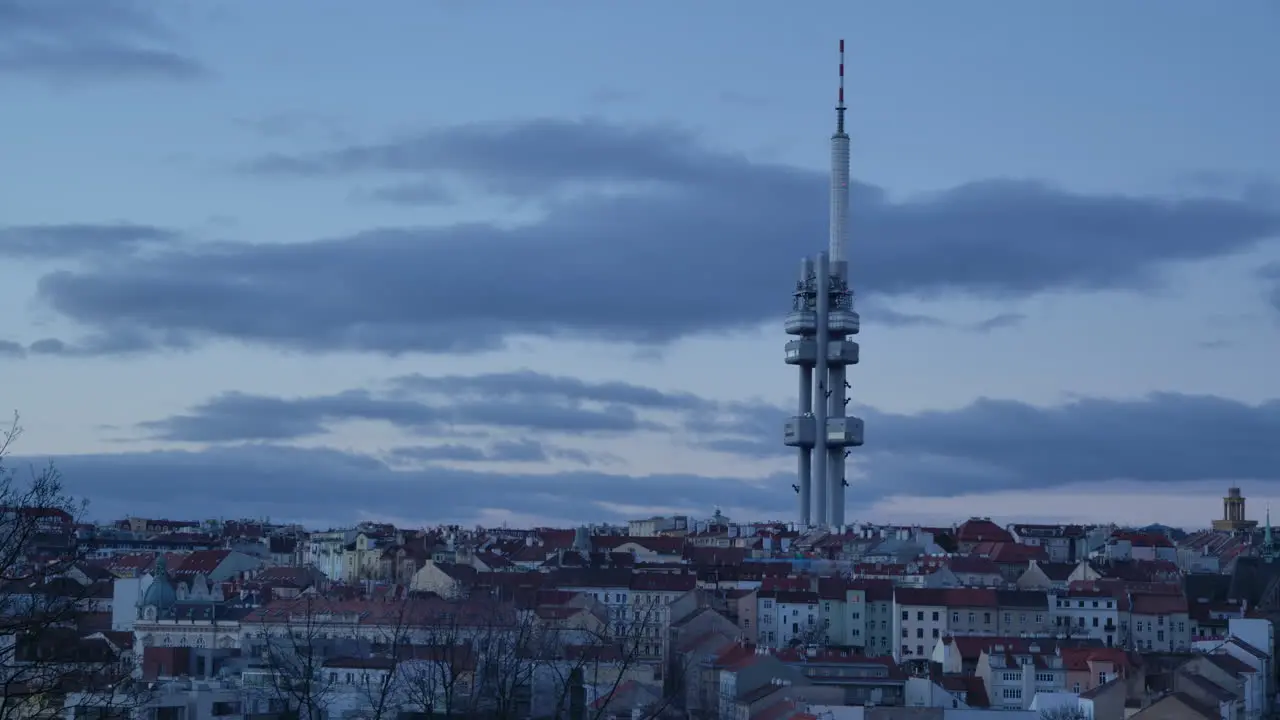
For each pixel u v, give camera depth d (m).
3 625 142.00
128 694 195.38
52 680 152.00
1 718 143.75
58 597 158.00
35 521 137.12
